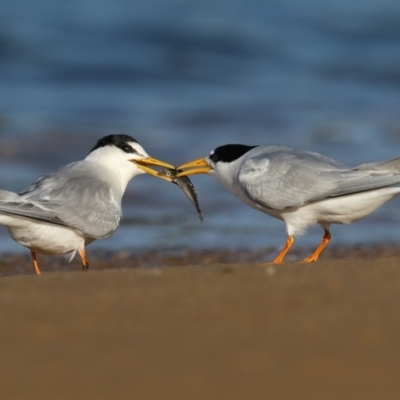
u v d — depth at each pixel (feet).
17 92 98.02
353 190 39.99
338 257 50.70
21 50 110.11
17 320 26.50
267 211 42.63
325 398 21.12
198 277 32.40
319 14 139.54
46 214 40.01
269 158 42.29
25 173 69.26
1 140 78.84
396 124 90.79
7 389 21.62
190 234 56.13
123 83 105.19
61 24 121.29
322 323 26.14
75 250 42.29
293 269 33.78
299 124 90.07
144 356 23.52
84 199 41.81
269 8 139.13
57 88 101.19
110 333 25.35
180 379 22.04
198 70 112.06
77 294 29.71
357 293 29.58
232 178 44.42
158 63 112.57
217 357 23.43
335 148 79.71
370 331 25.40
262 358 23.36
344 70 117.08
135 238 54.85
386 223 60.34
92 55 111.34
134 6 132.57
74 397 21.16
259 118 92.27
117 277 32.60
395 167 40.47
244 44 122.52
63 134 82.28
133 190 65.87
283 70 116.16
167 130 85.66
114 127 85.71
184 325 26.05
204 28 125.70
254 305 28.12
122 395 21.21
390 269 33.58
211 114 92.89
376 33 132.57
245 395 21.20
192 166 46.03
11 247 52.29
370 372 22.49
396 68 117.80
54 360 23.26
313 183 40.63
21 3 129.39
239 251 52.13
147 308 27.89
